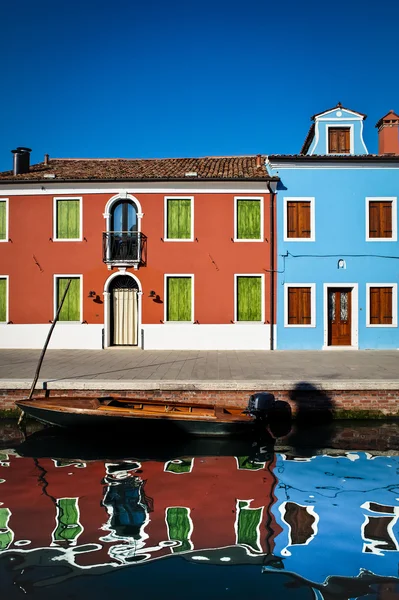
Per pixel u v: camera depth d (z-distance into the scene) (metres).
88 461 7.62
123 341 18.00
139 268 17.72
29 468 7.25
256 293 17.66
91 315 17.73
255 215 17.70
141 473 7.01
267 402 8.84
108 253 17.70
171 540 4.90
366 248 17.55
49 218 17.89
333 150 18.70
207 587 4.10
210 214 17.67
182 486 6.46
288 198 17.62
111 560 4.51
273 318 17.52
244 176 17.41
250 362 13.70
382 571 4.34
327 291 17.59
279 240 17.59
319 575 4.29
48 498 6.04
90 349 17.52
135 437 8.96
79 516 5.49
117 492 6.24
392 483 6.52
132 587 4.09
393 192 17.61
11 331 17.77
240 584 4.13
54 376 11.15
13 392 10.33
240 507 5.73
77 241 17.83
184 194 17.69
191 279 17.62
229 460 7.63
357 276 17.53
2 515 5.52
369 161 17.45
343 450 8.13
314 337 17.45
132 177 17.41
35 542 4.86
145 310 17.62
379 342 17.45
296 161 17.53
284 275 17.56
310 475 6.88
